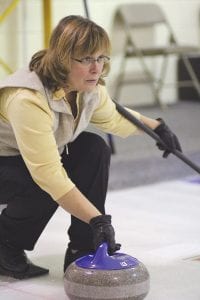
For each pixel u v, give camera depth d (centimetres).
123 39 817
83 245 272
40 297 251
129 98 838
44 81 241
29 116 233
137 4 813
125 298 213
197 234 357
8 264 279
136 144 607
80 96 252
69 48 229
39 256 313
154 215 405
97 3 781
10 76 249
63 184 230
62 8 736
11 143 262
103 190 268
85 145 270
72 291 217
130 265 219
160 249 326
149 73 848
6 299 249
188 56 875
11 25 688
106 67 252
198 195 465
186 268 291
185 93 906
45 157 232
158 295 251
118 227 374
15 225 273
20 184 260
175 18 877
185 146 582
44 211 267
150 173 506
